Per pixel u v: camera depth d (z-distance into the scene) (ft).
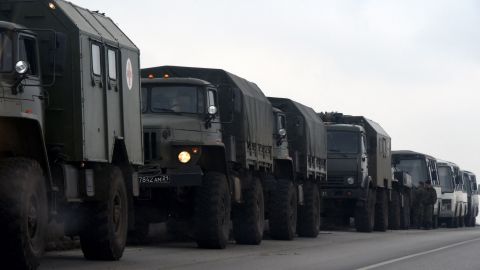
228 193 76.28
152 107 77.41
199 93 77.56
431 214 169.68
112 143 60.49
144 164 72.74
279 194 96.12
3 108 48.57
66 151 55.98
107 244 58.23
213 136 78.13
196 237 74.13
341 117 135.23
